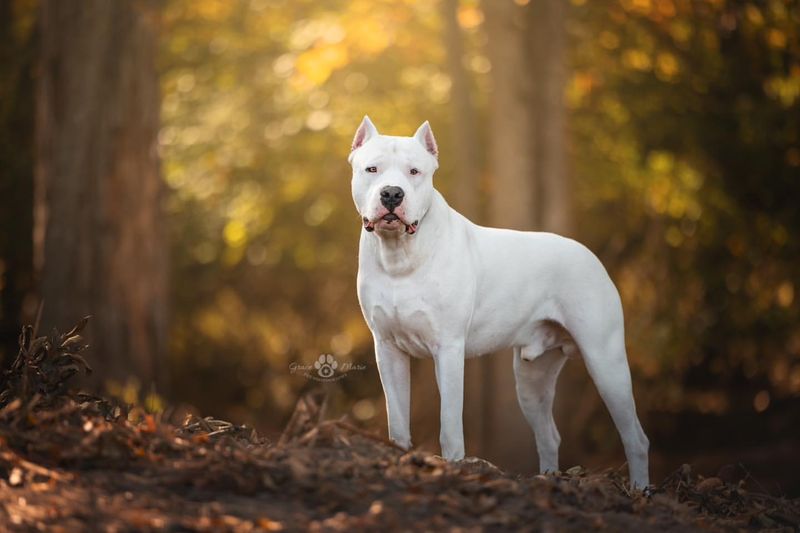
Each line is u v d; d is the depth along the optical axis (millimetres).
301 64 17281
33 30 18234
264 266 20781
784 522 5887
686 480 6305
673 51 17531
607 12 17031
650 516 5102
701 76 17984
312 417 5301
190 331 21125
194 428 5516
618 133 18062
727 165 18953
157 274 13398
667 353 18297
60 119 13078
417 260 5965
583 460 17000
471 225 6438
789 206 19109
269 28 19000
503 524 4465
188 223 20266
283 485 4535
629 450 6773
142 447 4754
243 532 4055
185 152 19359
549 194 14609
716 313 19188
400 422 6207
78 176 13000
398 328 6086
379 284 6062
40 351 5461
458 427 6062
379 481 4684
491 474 5160
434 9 17875
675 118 18312
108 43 13031
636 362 18516
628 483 6422
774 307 18875
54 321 12945
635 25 17188
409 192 5773
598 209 18875
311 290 20859
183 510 4238
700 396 19797
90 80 12992
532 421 7195
